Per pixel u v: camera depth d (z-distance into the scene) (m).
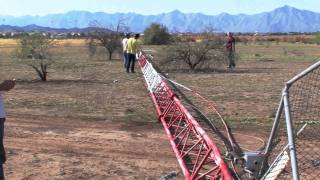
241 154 7.13
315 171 8.30
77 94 18.12
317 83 15.83
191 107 13.62
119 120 13.30
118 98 17.02
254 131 11.98
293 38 108.12
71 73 26.83
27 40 23.25
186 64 29.16
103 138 11.30
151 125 12.69
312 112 12.38
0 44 60.47
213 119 13.19
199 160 8.37
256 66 32.78
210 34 30.08
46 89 19.66
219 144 9.59
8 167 9.07
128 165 9.29
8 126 12.48
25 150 10.26
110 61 37.34
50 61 23.20
